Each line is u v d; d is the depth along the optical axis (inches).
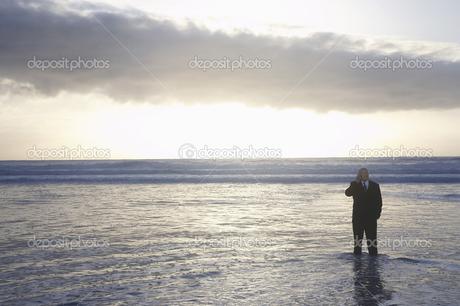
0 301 279.0
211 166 2667.3
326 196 1075.3
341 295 288.7
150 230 564.1
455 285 310.5
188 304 273.4
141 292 299.1
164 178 1788.9
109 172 2192.4
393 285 311.3
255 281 325.4
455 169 2075.5
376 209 412.2
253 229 575.8
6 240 491.8
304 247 458.0
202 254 422.3
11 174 2145.7
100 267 369.7
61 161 4234.7
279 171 2193.7
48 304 273.4
